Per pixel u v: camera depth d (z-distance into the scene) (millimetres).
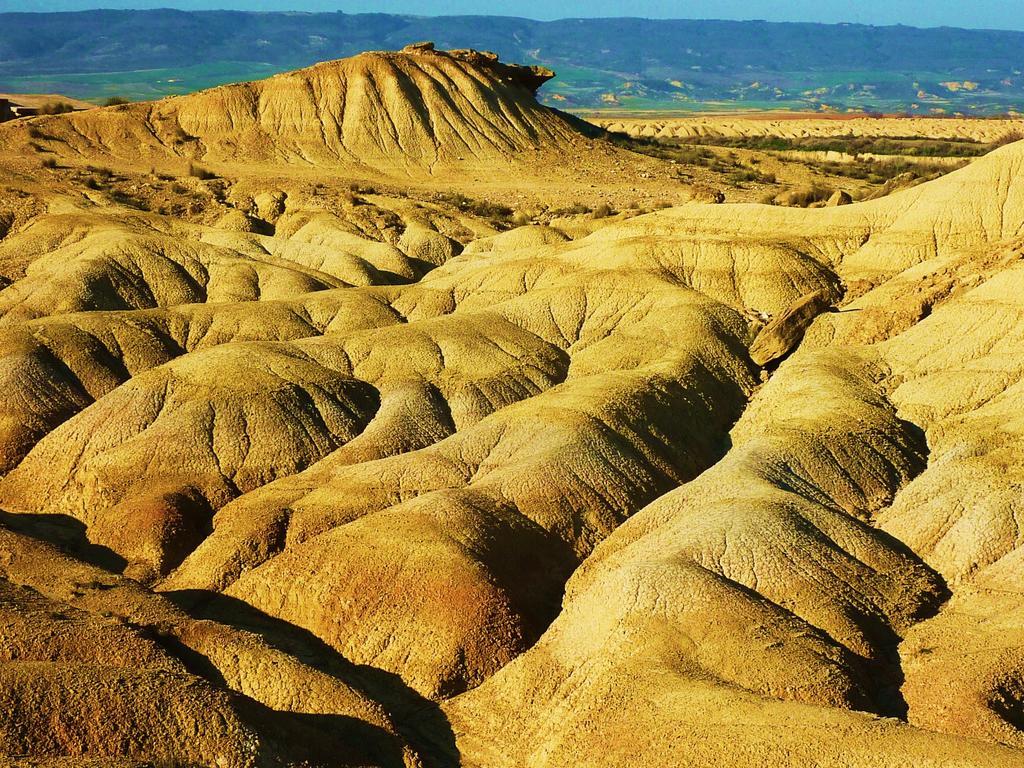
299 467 52938
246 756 31297
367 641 40469
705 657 35781
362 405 57531
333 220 98125
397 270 87938
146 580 45656
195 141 125250
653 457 52406
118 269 76000
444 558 41781
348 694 36344
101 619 37625
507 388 59750
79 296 71812
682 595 38188
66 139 120938
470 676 39281
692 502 45688
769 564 40094
